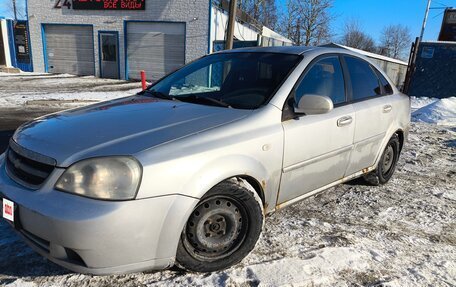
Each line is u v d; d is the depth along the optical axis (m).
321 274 2.61
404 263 2.82
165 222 2.19
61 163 2.15
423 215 3.72
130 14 19.48
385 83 4.35
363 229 3.34
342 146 3.42
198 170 2.29
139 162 2.13
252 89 3.07
